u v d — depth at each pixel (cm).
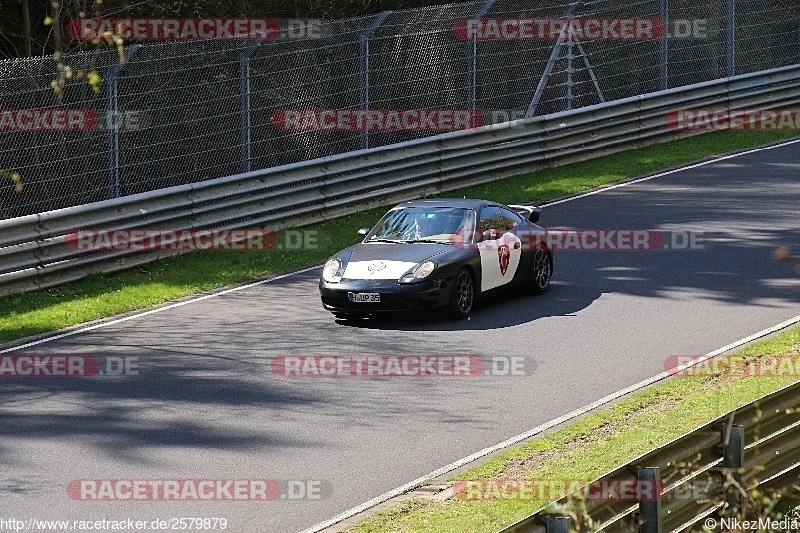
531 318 4856
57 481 2959
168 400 3731
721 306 4928
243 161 6850
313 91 7269
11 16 9006
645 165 8431
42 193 6225
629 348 4303
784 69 9812
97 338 4662
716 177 7975
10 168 6138
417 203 5359
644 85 9400
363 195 7319
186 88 6700
